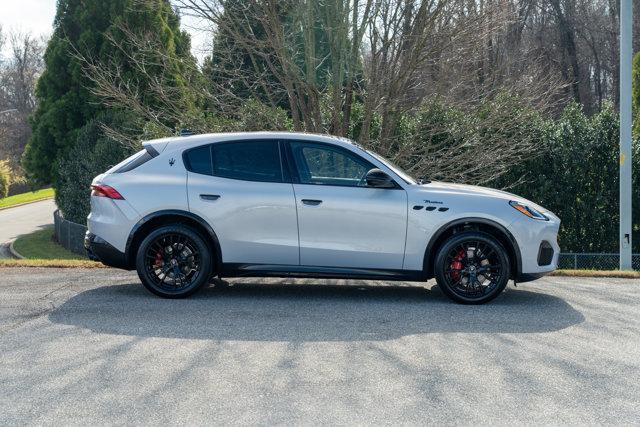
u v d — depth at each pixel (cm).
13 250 2477
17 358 545
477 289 763
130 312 704
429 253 765
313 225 761
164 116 1420
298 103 1384
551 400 459
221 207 764
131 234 773
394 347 582
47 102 2830
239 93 1425
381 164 781
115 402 451
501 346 588
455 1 1285
